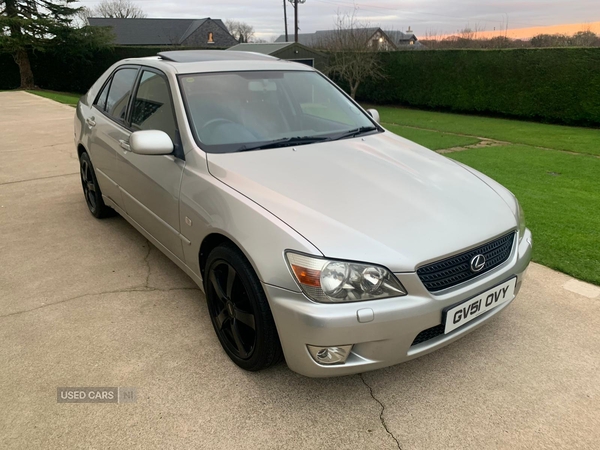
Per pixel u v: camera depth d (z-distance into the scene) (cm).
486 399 225
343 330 191
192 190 259
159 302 307
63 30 2811
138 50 3153
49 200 514
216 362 249
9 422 207
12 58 2945
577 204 537
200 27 6272
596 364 251
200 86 306
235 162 260
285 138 298
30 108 1426
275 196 226
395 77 2362
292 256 197
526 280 342
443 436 203
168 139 275
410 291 198
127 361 249
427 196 241
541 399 225
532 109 1761
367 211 219
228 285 234
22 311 295
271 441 199
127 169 338
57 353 254
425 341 213
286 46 2572
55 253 379
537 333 278
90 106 435
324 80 375
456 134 1321
